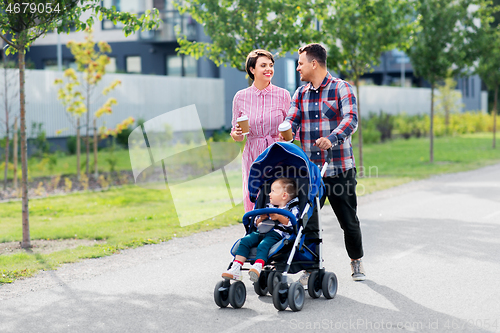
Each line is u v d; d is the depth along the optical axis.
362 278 5.65
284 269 4.79
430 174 15.79
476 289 5.27
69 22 7.44
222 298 4.84
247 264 6.46
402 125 33.06
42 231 8.40
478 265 6.17
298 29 10.96
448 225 8.52
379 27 14.08
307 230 5.13
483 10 19.09
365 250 6.99
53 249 7.38
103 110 15.84
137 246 7.47
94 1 7.59
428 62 18.88
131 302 5.07
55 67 27.75
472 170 16.86
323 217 9.52
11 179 14.94
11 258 6.78
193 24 25.73
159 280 5.82
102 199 11.83
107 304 5.02
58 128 21.27
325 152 5.34
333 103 5.39
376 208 10.32
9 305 5.02
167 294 5.31
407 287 5.39
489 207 10.07
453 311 4.66
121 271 6.20
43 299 5.19
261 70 5.90
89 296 5.27
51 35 28.00
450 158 20.66
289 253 4.89
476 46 18.98
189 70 27.30
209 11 10.58
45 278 5.93
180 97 25.16
